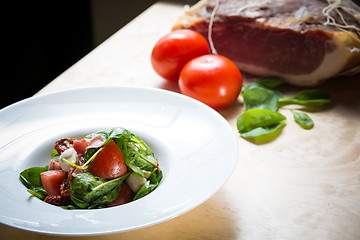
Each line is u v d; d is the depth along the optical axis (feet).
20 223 0.97
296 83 1.86
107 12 3.59
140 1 3.51
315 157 1.41
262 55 1.88
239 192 1.25
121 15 3.59
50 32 3.54
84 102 1.47
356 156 1.41
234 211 1.18
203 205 1.20
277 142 1.49
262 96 1.67
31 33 3.42
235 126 1.58
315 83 1.83
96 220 0.99
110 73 1.94
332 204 1.21
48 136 1.35
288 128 1.57
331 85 1.85
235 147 1.18
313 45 1.76
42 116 1.41
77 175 1.13
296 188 1.27
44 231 0.93
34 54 3.48
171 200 1.05
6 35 3.26
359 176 1.32
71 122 1.41
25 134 1.34
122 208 1.04
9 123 1.35
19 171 1.23
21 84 3.38
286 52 1.82
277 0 1.93
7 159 1.25
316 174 1.33
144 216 1.00
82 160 1.19
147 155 1.25
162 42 1.79
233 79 1.62
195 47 1.78
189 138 1.32
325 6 1.86
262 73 1.93
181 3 2.69
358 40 1.73
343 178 1.31
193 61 1.67
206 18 1.95
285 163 1.38
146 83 1.87
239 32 1.90
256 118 1.55
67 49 3.68
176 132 1.36
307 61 1.80
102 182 1.14
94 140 1.20
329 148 1.46
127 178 1.17
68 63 3.72
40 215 1.01
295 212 1.18
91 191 1.11
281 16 1.85
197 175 1.15
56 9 3.48
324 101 1.69
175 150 1.29
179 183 1.13
